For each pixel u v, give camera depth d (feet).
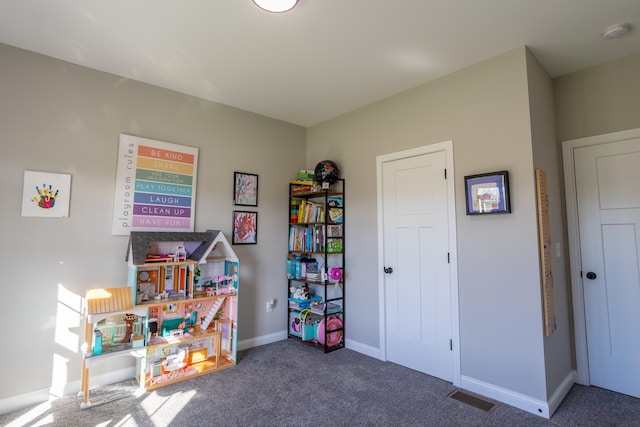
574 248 9.26
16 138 7.97
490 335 8.35
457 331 8.96
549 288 7.99
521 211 7.95
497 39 7.84
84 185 8.81
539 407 7.45
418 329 9.92
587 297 9.09
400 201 10.59
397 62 8.89
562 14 6.93
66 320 8.41
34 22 7.14
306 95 10.99
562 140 9.53
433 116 9.84
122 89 9.56
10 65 7.98
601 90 8.95
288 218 13.41
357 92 10.75
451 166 9.34
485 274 8.52
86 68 9.01
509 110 8.28
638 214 8.39
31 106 8.19
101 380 8.79
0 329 7.61
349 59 8.74
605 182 8.87
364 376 9.47
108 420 7.18
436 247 9.61
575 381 9.18
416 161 10.23
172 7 6.66
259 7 6.63
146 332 8.53
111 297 8.28
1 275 7.67
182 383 8.94
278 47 8.16
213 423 7.09
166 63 8.89
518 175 8.05
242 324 11.74
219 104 11.59
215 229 11.22
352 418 7.31
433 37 7.77
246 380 9.16
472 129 8.95
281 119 13.28
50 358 8.17
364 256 11.52
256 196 12.39
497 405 7.90
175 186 10.36
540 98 8.69
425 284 9.82
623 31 7.46
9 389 7.64
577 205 9.27
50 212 8.31
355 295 11.75
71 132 8.69
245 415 7.40
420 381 9.16
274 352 11.37
